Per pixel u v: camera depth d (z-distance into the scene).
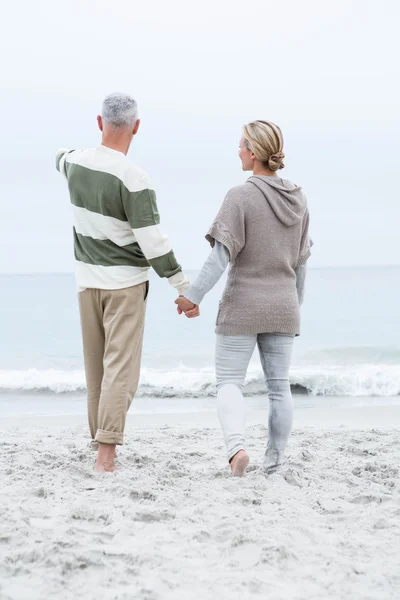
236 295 3.65
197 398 10.09
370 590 2.30
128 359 3.84
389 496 3.41
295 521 2.98
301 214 3.74
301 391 10.94
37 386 10.91
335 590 2.29
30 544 2.59
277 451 3.80
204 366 15.59
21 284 65.12
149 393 10.29
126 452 4.56
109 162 3.74
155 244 3.72
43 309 31.92
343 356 16.53
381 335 22.55
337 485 3.69
